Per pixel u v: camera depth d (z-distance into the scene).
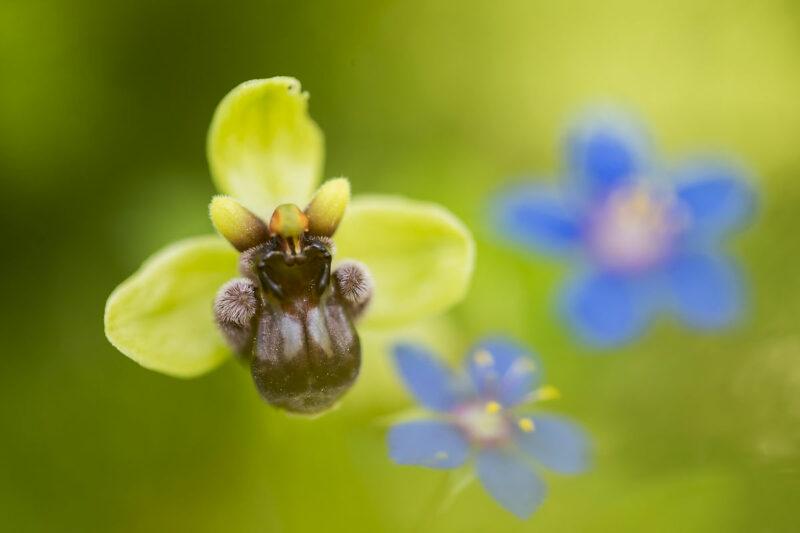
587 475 0.15
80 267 0.16
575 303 0.16
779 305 0.17
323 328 0.12
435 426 0.13
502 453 0.13
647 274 0.16
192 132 0.16
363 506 0.14
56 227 0.16
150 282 0.13
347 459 0.15
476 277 0.16
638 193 0.16
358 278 0.13
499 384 0.14
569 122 0.17
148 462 0.15
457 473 0.14
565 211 0.16
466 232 0.13
